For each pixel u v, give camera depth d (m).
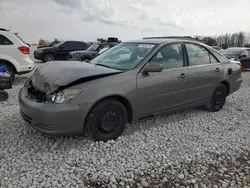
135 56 3.87
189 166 2.94
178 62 4.12
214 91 4.86
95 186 2.49
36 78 3.59
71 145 3.28
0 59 7.26
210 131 4.03
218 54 4.99
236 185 2.62
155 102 3.80
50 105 2.95
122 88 3.35
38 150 3.13
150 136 3.71
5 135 3.52
